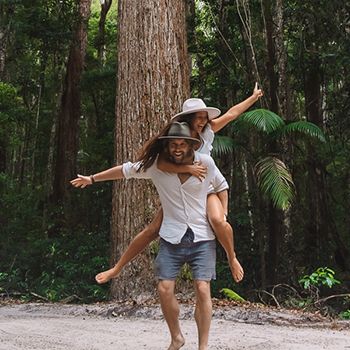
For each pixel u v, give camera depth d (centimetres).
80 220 1759
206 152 407
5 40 1780
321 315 750
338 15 1348
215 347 486
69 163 1858
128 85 862
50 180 2142
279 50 1278
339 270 1464
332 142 1502
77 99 1906
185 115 402
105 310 755
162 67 856
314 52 1385
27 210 1809
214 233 386
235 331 590
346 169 1670
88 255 1394
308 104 1518
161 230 385
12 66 2089
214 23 1530
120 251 845
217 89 1510
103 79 1862
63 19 1892
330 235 1542
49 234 1741
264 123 1009
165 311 385
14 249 1521
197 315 383
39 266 1441
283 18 1362
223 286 1140
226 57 1547
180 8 884
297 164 1474
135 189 841
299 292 1104
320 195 1523
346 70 1399
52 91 2436
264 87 1345
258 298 1119
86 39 2034
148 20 861
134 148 848
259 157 1124
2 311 799
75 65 1914
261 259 1208
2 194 1884
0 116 1576
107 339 522
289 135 1167
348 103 1453
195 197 379
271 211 1182
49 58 2377
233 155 1636
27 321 661
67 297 1108
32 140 2567
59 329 586
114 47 2456
